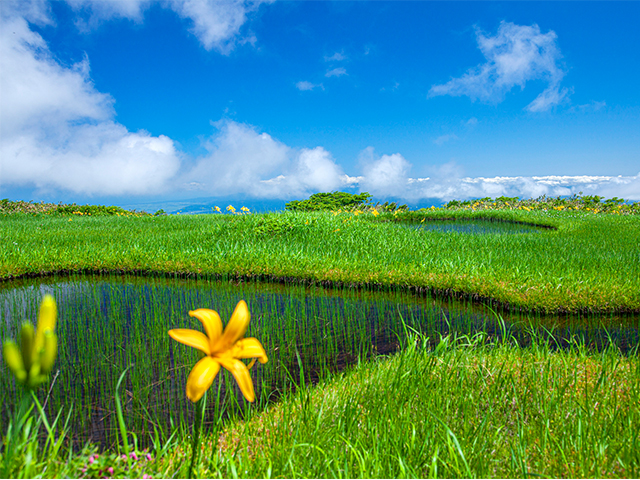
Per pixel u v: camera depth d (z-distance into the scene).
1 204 19.50
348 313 4.92
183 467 1.83
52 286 6.28
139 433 2.50
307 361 3.61
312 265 6.54
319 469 1.80
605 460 1.96
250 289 6.09
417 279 5.81
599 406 2.41
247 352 1.16
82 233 11.02
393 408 2.34
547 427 2.11
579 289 4.91
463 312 4.95
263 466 1.86
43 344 0.67
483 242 8.77
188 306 5.19
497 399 2.53
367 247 7.95
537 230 13.91
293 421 2.30
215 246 8.09
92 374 3.28
